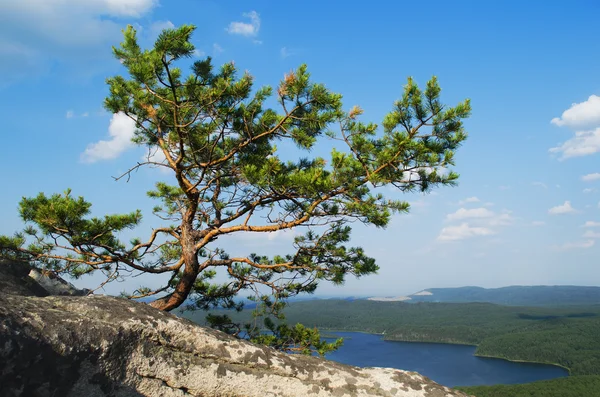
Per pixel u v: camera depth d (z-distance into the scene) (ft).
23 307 10.50
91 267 30.83
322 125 26.37
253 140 27.61
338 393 12.62
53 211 23.65
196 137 29.66
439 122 29.19
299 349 30.99
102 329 10.77
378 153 27.96
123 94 28.35
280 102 26.18
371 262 30.99
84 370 10.14
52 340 9.86
